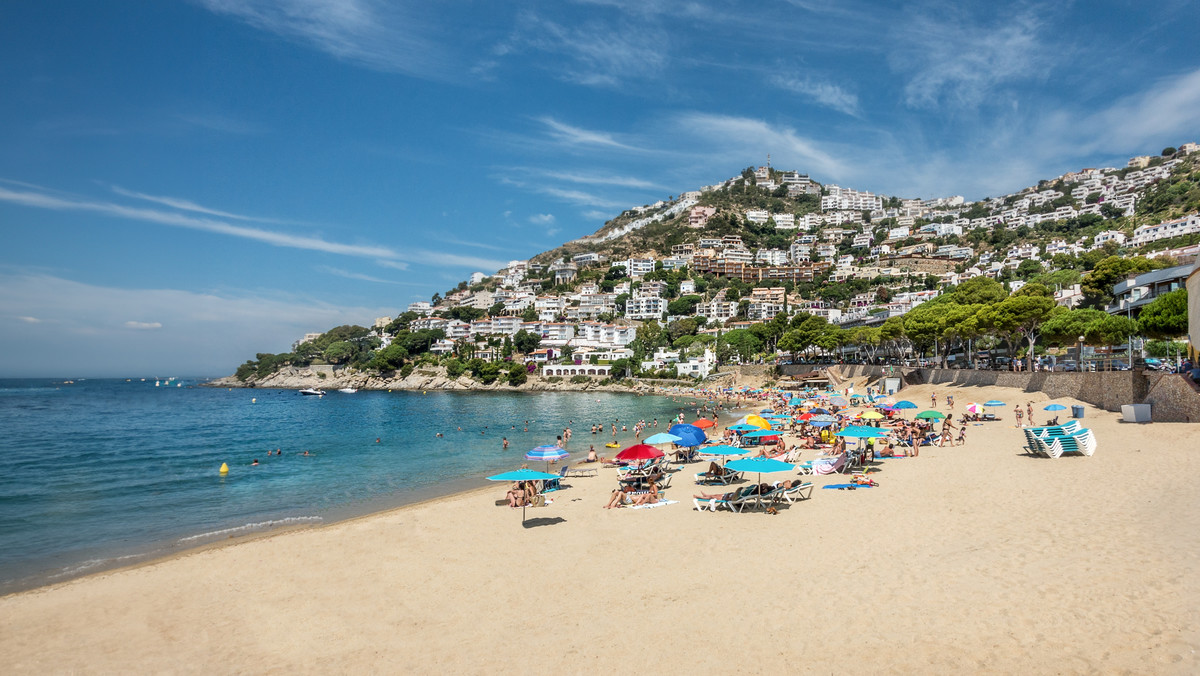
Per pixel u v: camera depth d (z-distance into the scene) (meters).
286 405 139.75
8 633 16.64
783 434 53.94
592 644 14.05
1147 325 48.25
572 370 191.75
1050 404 50.25
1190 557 15.16
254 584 19.77
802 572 17.53
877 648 12.72
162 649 15.35
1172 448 29.97
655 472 34.88
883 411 55.28
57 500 35.78
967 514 21.95
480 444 61.56
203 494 37.16
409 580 19.48
